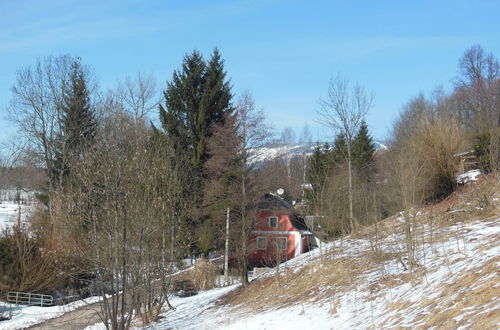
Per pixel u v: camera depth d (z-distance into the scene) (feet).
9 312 81.35
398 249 47.52
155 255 57.47
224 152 93.76
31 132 124.06
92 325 67.72
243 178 92.53
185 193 92.63
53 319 74.84
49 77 125.18
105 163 52.70
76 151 86.33
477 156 69.51
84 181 53.72
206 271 93.91
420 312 27.32
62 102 126.00
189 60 114.93
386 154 112.98
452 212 55.62
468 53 176.55
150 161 64.08
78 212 57.26
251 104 117.08
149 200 55.83
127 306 60.13
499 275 26.58
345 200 83.10
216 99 112.27
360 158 140.87
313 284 49.96
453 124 74.64
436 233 47.34
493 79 170.91
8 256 89.71
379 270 43.27
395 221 63.36
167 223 60.49
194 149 108.06
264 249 118.32
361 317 32.37
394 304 31.42
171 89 113.50
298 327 36.27
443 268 34.37
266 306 49.90
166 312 68.39
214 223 99.09
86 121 124.16
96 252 52.44
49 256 87.15
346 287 42.50
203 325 50.90
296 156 189.47
